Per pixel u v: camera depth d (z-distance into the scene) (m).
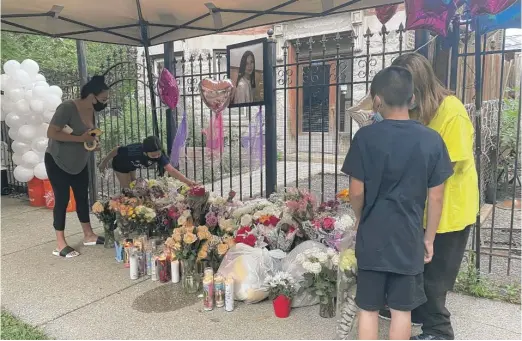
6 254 4.16
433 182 2.02
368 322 2.17
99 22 4.52
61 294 3.26
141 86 8.34
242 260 3.06
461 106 2.23
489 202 5.45
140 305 3.07
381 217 2.03
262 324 2.77
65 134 3.93
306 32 9.24
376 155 2.02
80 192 4.29
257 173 8.62
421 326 2.61
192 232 3.27
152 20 4.47
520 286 3.25
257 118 4.95
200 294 3.21
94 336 2.66
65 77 7.09
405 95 2.04
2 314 2.94
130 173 4.66
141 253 3.58
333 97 8.80
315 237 3.14
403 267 2.01
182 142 5.02
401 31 3.46
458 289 3.19
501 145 5.31
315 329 2.71
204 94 4.53
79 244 4.43
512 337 2.56
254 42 4.52
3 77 5.86
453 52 3.08
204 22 4.51
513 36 5.46
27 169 5.97
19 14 4.07
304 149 9.32
